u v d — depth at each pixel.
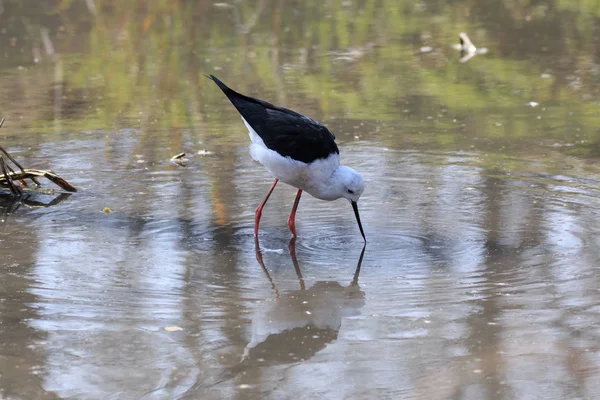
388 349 7.73
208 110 17.66
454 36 24.09
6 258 10.11
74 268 9.79
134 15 27.09
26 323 8.25
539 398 6.80
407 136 15.55
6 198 12.58
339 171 11.09
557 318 8.29
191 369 7.36
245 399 6.87
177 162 14.27
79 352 7.66
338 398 6.87
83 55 22.42
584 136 15.31
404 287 9.23
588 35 23.58
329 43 23.61
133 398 6.87
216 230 11.23
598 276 9.35
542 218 11.39
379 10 27.66
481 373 7.22
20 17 26.91
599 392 6.87
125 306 8.70
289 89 19.06
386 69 20.78
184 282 9.40
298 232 11.20
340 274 9.67
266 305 8.78
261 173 13.73
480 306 8.62
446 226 11.21
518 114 16.88
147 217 11.72
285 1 28.94
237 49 23.03
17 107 17.80
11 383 7.10
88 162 14.30
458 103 17.80
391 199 12.39
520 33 24.19
